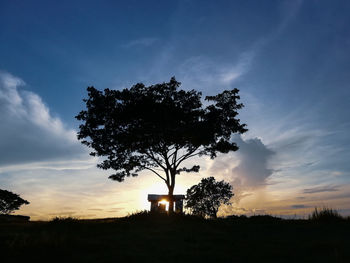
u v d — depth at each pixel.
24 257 5.85
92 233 9.77
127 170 25.94
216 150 25.47
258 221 14.63
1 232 9.19
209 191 43.34
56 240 7.20
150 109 23.53
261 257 5.93
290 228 11.56
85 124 24.94
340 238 8.52
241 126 25.30
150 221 14.43
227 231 11.04
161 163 26.41
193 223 14.06
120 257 5.92
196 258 5.90
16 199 45.09
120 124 24.81
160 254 6.31
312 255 6.08
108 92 25.36
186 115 24.53
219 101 25.69
